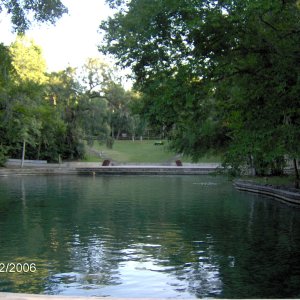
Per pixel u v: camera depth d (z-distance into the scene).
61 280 10.81
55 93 56.03
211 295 9.77
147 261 12.55
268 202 26.17
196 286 10.37
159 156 69.50
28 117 39.44
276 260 12.68
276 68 14.31
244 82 16.14
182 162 63.81
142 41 14.84
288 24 14.59
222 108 18.56
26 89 33.69
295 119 16.34
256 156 16.78
